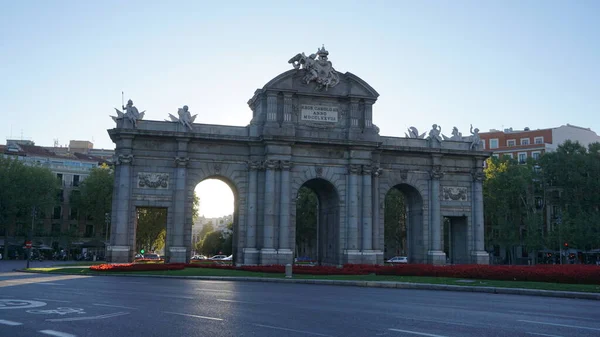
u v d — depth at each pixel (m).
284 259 60.38
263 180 62.59
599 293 30.89
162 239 130.88
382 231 66.06
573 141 132.75
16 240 113.44
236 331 16.22
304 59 63.72
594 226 89.94
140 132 59.84
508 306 24.77
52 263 83.50
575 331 17.11
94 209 116.00
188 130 61.47
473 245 69.06
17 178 102.19
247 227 61.78
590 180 94.12
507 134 134.62
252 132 63.06
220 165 62.53
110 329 16.25
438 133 69.31
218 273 47.94
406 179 68.00
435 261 66.50
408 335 15.84
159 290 30.89
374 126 65.62
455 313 21.36
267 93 62.81
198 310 21.06
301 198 117.00
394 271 48.12
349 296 29.16
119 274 47.78
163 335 15.36
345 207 64.06
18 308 21.16
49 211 112.12
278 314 20.31
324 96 64.38
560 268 43.38
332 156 64.25
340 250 63.44
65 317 18.67
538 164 102.81
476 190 69.81
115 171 60.03
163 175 61.00
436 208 67.81
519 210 100.56
